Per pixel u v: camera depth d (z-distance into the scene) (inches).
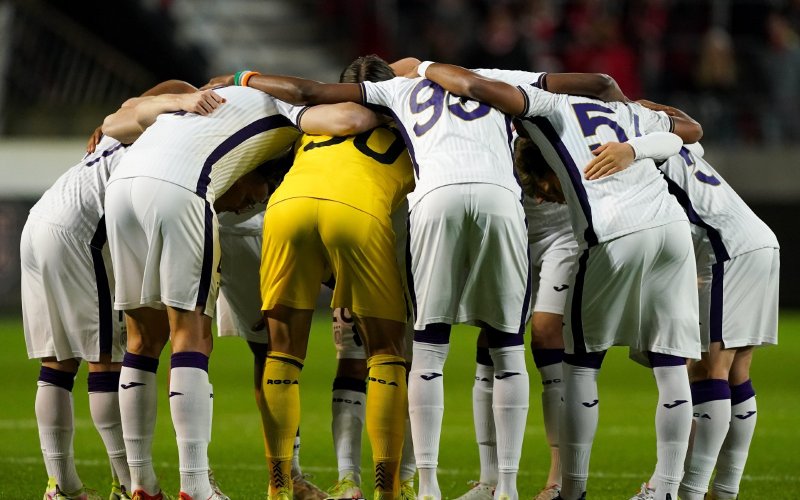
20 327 1875.0
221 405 1144.2
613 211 590.9
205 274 590.6
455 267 588.7
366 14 2294.5
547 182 650.8
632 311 596.4
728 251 633.6
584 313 598.5
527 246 598.5
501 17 2167.8
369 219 597.0
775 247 641.0
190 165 593.0
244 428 996.6
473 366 1488.7
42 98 2128.4
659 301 594.2
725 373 631.2
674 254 592.1
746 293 631.2
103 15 2245.3
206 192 594.6
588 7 2222.0
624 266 586.2
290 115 628.1
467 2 2261.3
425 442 582.9
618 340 602.9
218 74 2480.3
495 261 587.2
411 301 600.7
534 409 1133.7
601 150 601.9
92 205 628.1
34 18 2124.8
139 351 599.5
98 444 905.5
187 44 2386.8
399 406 597.3
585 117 614.5
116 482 649.6
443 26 2153.1
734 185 2021.4
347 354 639.8
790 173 2009.1
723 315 631.2
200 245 588.1
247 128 620.1
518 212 591.2
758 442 935.0
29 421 1023.6
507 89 600.7
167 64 2289.6
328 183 600.7
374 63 666.8
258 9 2600.9
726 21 2183.8
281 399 599.5
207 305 592.7
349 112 611.2
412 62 725.3
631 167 604.7
